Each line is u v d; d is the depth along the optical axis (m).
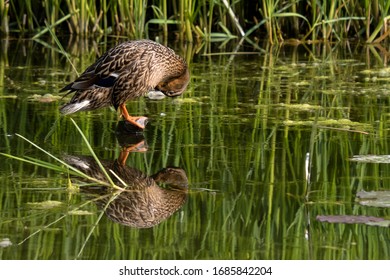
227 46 19.39
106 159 10.58
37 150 10.94
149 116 12.85
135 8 19.44
